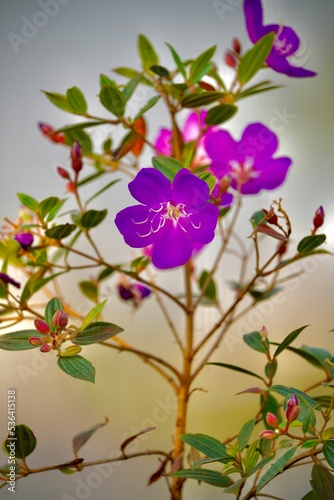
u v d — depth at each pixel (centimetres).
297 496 109
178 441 72
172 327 75
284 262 69
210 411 112
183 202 64
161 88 73
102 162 79
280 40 73
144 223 64
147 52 75
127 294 83
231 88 73
